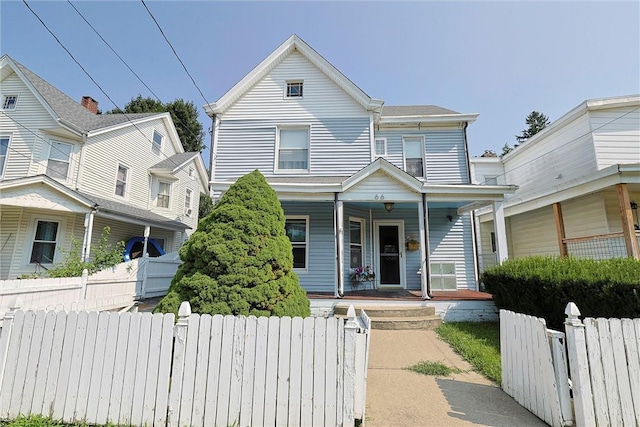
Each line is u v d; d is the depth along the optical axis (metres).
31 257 10.92
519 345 3.49
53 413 2.96
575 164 10.66
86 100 16.27
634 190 8.87
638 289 4.26
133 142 15.28
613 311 4.50
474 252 10.01
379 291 9.33
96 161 13.04
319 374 2.86
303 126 10.39
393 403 3.40
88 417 2.93
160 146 17.58
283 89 10.63
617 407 2.71
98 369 3.01
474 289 9.82
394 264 10.04
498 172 15.65
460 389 3.80
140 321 3.07
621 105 9.95
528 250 12.32
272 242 4.59
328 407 2.80
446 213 10.24
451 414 3.16
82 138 12.31
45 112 11.88
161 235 17.03
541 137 12.49
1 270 10.43
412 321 6.82
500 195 7.97
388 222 10.17
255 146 10.27
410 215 10.18
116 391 2.96
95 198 12.44
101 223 12.95
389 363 4.72
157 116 16.97
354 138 10.23
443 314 7.43
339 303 7.64
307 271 9.28
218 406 2.86
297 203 9.63
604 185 7.75
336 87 10.56
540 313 5.70
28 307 5.11
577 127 10.59
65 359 3.06
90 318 3.12
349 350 2.88
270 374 2.88
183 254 4.54
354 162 10.08
